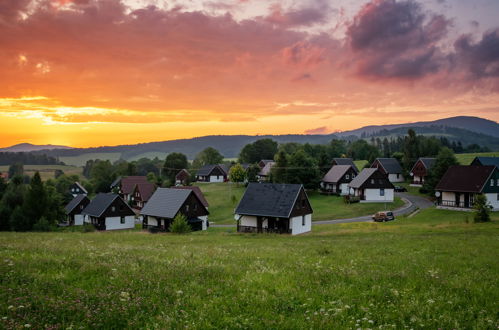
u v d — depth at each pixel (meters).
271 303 9.60
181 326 7.91
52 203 78.31
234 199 97.62
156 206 67.56
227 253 19.42
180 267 13.25
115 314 8.34
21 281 10.57
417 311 9.23
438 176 86.56
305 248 23.17
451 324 8.45
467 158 133.12
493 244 25.50
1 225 71.31
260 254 19.23
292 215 52.75
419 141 134.12
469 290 11.31
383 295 10.56
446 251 21.77
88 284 10.73
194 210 66.94
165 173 167.75
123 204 79.38
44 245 21.39
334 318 8.66
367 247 23.92
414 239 30.00
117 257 15.52
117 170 168.50
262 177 140.75
